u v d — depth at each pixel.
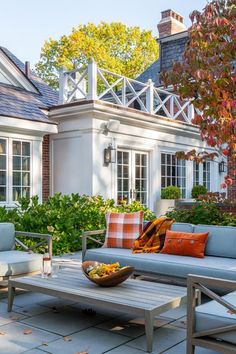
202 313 3.04
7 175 8.70
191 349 3.06
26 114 8.88
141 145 10.73
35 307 4.43
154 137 11.13
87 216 8.05
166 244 5.35
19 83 10.20
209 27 4.28
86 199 8.45
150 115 10.53
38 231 7.27
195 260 4.86
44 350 3.29
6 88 9.73
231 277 4.33
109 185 9.71
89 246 7.79
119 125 9.84
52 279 4.31
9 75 10.01
